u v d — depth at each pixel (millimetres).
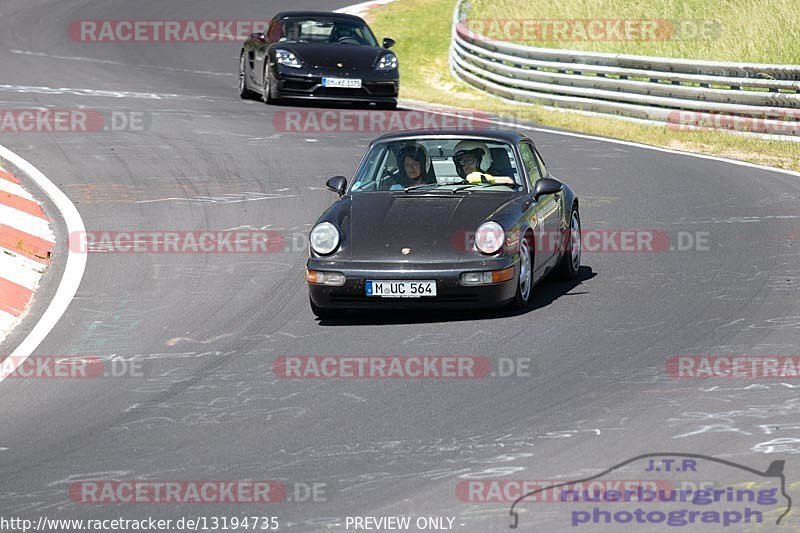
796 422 22625
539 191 33062
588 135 65875
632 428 22531
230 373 27172
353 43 72625
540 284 35500
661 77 71125
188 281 36031
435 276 30234
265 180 51156
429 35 112625
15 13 115125
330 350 28703
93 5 121062
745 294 32875
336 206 33094
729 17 95562
